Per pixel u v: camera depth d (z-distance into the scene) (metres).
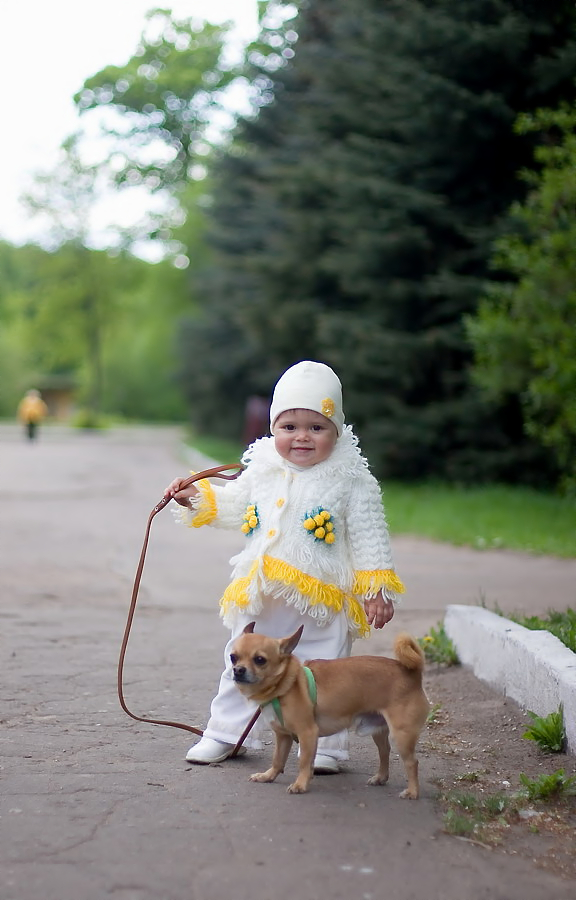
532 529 14.52
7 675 6.84
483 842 4.13
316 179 22.95
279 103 32.72
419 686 4.61
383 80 19.22
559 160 12.95
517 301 13.60
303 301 24.78
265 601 5.00
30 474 26.45
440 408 20.67
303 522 4.96
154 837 4.05
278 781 4.80
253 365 36.75
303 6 28.39
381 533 5.03
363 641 8.07
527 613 8.58
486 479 20.95
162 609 9.45
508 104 18.27
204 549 13.41
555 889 3.73
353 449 5.18
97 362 71.50
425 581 10.75
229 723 5.09
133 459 33.56
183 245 54.84
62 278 69.31
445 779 4.91
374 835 4.15
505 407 20.25
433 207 19.86
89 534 14.81
